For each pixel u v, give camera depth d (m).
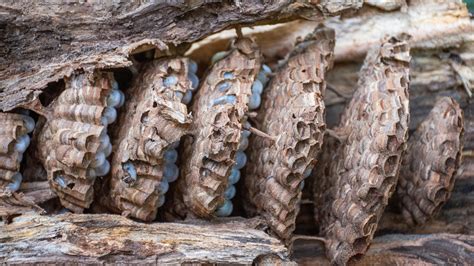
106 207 0.32
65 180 0.31
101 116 0.31
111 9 0.31
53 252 0.30
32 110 0.31
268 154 0.32
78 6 0.31
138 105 0.31
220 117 0.30
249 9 0.31
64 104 0.31
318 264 0.33
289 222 0.32
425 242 0.33
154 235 0.30
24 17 0.31
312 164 0.31
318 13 0.32
